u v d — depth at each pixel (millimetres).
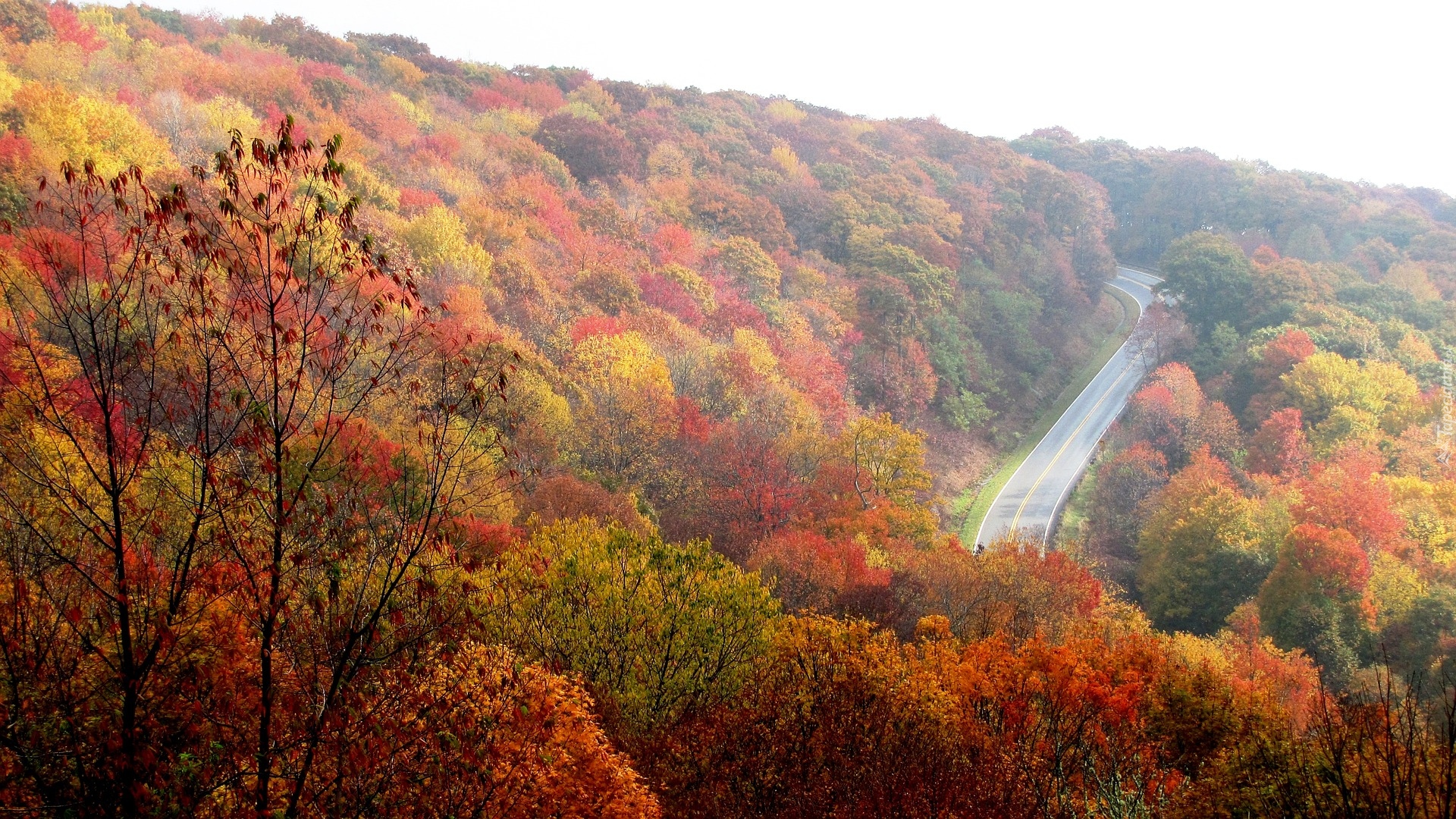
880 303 96500
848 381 84750
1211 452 81875
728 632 24469
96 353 9727
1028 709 26438
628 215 92625
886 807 19422
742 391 63844
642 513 45906
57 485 11617
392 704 10875
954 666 27812
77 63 64625
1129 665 31453
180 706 10141
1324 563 52312
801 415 65750
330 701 9914
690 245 90688
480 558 22250
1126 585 69750
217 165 9688
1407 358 88438
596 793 15172
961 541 72375
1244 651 47781
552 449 43688
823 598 38625
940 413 93375
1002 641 30219
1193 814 18438
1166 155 190375
